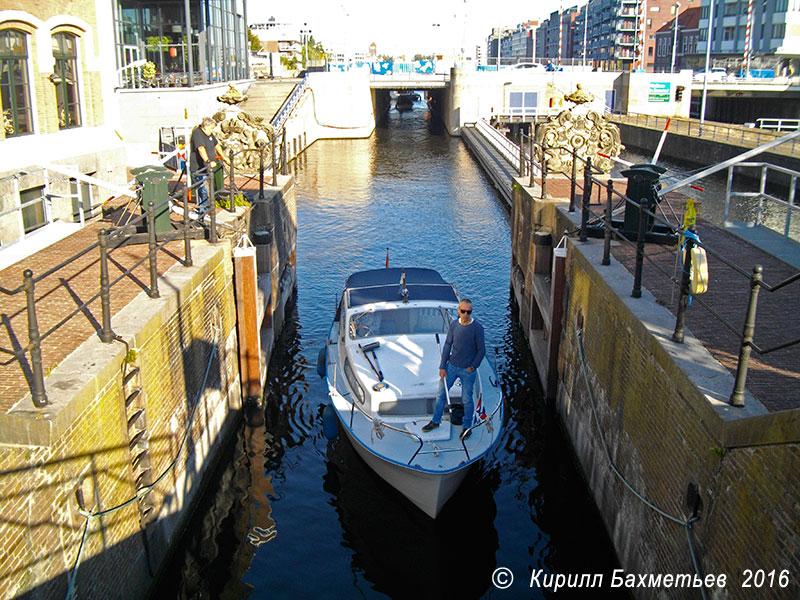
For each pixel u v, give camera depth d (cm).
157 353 887
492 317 1827
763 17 7700
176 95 2920
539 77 6369
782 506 521
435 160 4625
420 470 988
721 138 4212
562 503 1085
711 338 806
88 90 1625
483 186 3659
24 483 602
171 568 941
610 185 1052
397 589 917
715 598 620
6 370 725
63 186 1466
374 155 4872
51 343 798
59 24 1499
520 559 970
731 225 1402
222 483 1131
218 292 1175
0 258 1141
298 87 5062
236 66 4088
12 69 1368
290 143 4550
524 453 1216
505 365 1546
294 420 1323
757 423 557
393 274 1394
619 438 909
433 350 1173
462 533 1022
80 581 686
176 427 959
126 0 3184
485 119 6009
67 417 647
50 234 1290
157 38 3231
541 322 1571
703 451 650
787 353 764
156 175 1212
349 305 1264
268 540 1002
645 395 809
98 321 865
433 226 2766
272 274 1568
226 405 1227
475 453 1024
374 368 1123
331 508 1076
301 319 1808
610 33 11831
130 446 812
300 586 920
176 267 1078
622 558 891
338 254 2377
